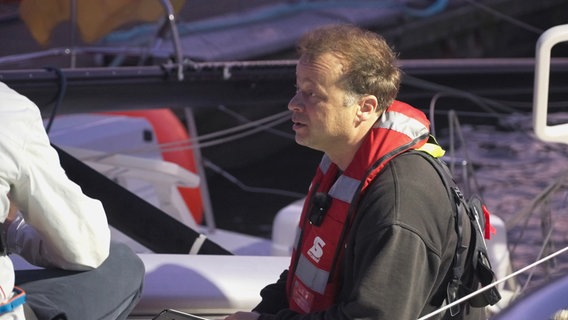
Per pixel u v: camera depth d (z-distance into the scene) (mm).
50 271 6273
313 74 5488
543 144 23312
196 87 11531
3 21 13492
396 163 5469
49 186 5695
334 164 5922
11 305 5543
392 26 33250
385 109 5660
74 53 14039
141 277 6699
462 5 35438
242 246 15055
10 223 6359
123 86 10922
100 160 12664
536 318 5039
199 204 16781
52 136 15422
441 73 13461
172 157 16266
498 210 18719
